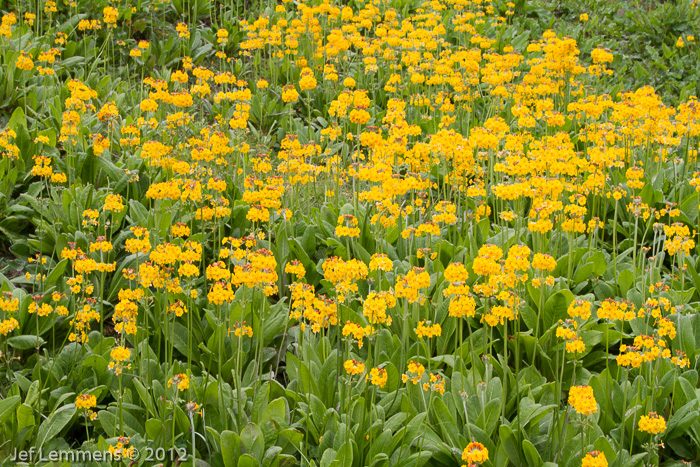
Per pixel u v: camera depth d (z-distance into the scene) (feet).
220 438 10.52
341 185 21.36
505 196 14.02
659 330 11.34
